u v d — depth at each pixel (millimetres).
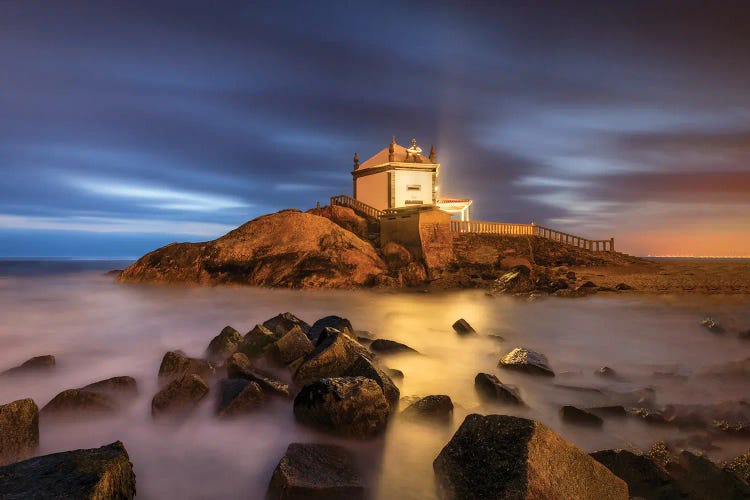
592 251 45500
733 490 5992
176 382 8914
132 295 29078
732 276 33594
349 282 31562
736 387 10922
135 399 9766
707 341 16422
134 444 7926
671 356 14320
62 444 7883
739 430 8039
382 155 48188
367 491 6156
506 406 9445
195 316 21703
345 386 7875
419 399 8953
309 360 9844
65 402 8391
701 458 6746
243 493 6547
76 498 4609
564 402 9945
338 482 6062
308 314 22578
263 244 34219
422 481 6809
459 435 6316
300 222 34750
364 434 7598
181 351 14633
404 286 32312
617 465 6637
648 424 8586
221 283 32781
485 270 36906
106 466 5223
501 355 14156
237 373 9859
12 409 6699
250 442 7926
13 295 28969
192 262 34250
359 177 49594
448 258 36281
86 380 11570
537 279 31812
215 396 9109
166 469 7141
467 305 25625
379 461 7359
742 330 17391
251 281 32344
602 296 26000
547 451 5496
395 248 35219
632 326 18969
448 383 11297
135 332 17938
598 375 12000
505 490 5160
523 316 21656
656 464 6551
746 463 6742
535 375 11500
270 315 22109
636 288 28141
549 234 46094
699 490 6211
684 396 10367
